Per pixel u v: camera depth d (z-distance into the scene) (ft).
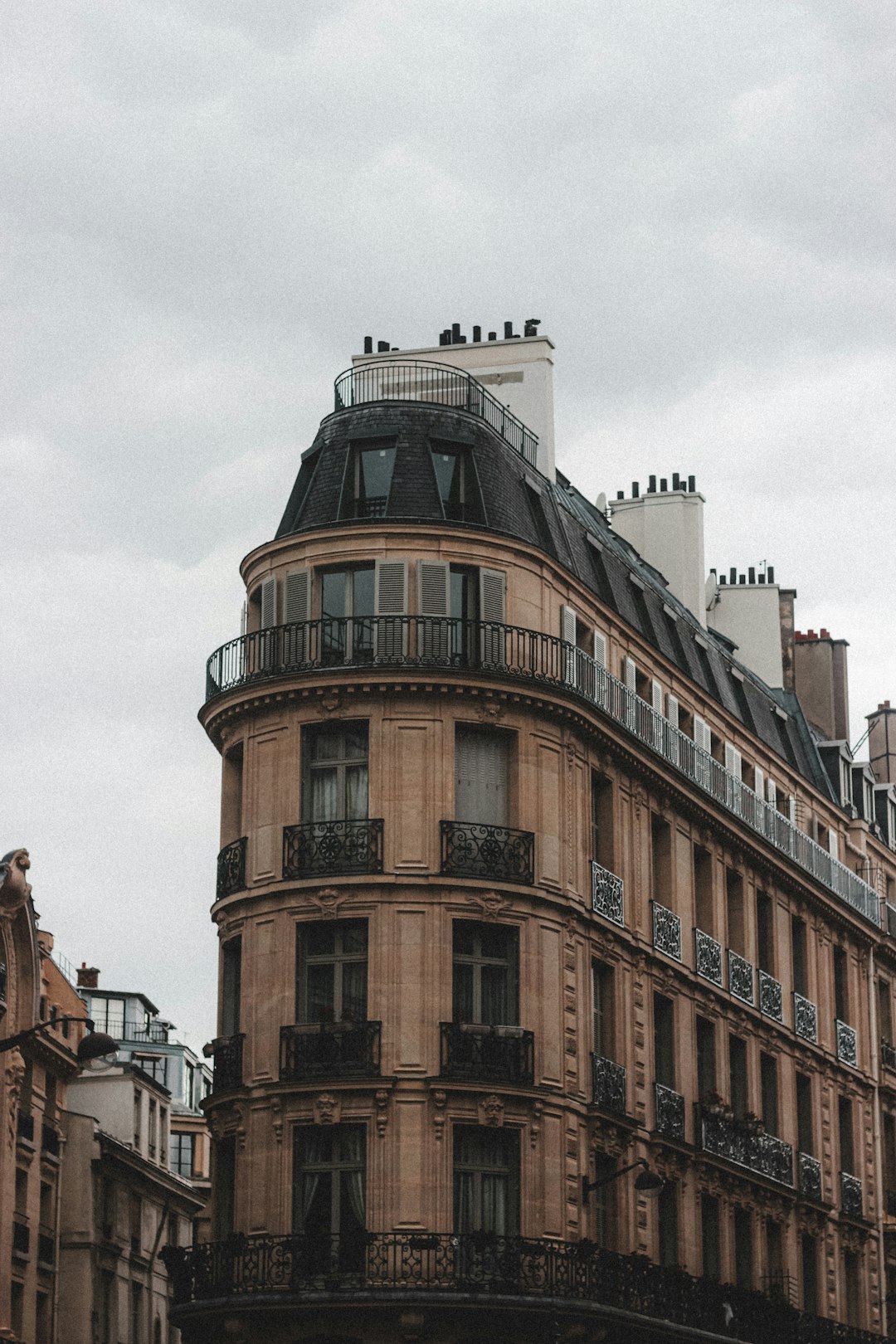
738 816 194.39
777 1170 196.13
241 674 164.45
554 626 166.50
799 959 215.10
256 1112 153.79
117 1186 261.44
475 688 156.97
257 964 156.56
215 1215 157.58
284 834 156.87
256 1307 146.72
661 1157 172.65
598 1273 155.43
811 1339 196.65
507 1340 147.23
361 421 167.32
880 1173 228.63
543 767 160.66
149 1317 274.77
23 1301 226.17
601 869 167.02
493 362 190.80
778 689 240.53
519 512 169.07
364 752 157.79
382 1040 150.92
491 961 155.63
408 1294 144.25
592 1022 163.73
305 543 161.48
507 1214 151.64
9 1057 217.77
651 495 220.64
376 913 153.28
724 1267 182.50
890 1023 242.58
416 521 159.63
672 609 201.87
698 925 189.26
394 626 157.58
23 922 220.23
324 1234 149.18
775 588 243.81
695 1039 182.91
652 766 176.76
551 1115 154.92
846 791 243.19
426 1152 149.28
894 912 248.32
